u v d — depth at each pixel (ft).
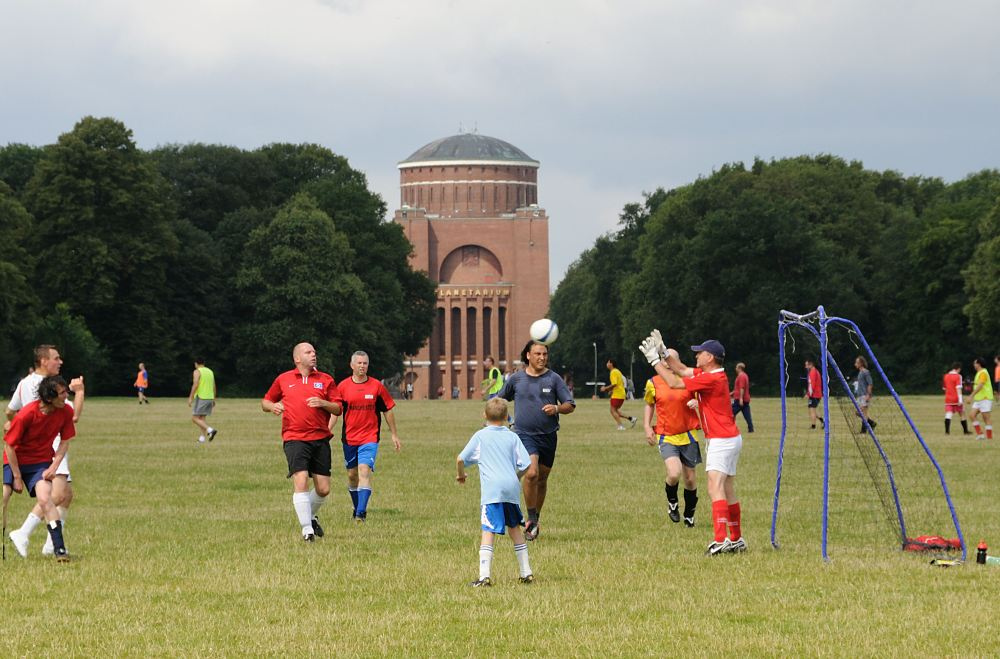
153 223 374.84
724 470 64.54
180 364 394.52
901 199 502.38
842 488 97.04
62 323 331.98
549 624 47.39
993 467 113.70
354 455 80.53
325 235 409.08
